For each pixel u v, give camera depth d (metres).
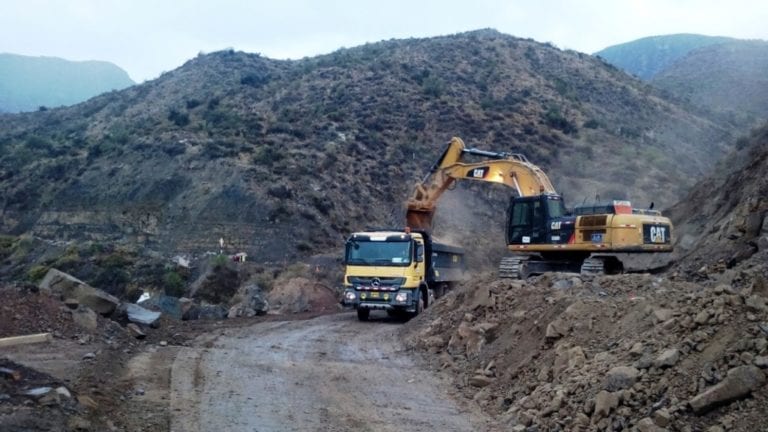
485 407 10.60
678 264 20.45
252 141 60.12
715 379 7.61
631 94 86.00
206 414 9.68
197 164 55.59
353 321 21.47
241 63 106.62
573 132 67.75
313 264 42.72
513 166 22.94
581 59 98.94
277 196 50.75
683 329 8.84
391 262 20.84
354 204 54.38
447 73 82.56
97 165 60.28
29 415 7.86
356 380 12.37
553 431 8.61
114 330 15.14
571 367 9.88
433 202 25.27
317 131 64.25
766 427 6.69
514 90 78.50
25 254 50.91
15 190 60.41
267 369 13.09
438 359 14.19
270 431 9.04
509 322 13.69
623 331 10.23
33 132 85.62
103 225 53.69
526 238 20.45
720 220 22.94
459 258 28.14
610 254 19.25
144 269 43.03
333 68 84.69
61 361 11.77
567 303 12.09
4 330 13.09
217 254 44.03
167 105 88.06
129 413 9.42
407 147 62.62
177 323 18.86
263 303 24.61
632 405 8.04
